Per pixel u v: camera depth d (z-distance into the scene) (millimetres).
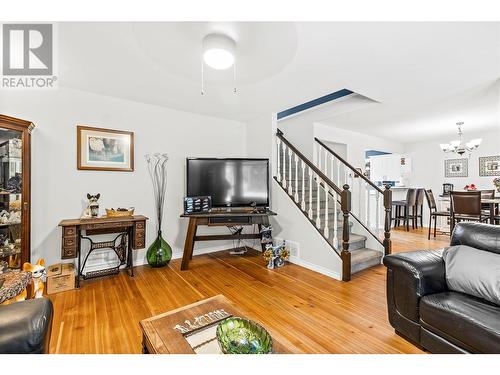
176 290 2596
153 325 1256
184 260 3240
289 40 1948
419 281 1634
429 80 2736
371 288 2637
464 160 5949
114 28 1805
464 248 1752
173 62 2314
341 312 2135
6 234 2488
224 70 2484
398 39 1948
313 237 3258
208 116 4129
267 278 2934
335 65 2379
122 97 3275
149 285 2727
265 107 3709
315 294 2490
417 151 6785
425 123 4762
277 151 4016
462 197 4227
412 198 5949
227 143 4336
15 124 2402
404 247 4297
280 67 2408
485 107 3789
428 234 5262
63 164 2926
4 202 2463
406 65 2377
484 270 1519
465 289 1579
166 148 3697
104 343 1699
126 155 3340
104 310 2166
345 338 1766
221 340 1064
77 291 2564
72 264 2863
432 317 1512
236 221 3441
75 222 2664
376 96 3260
